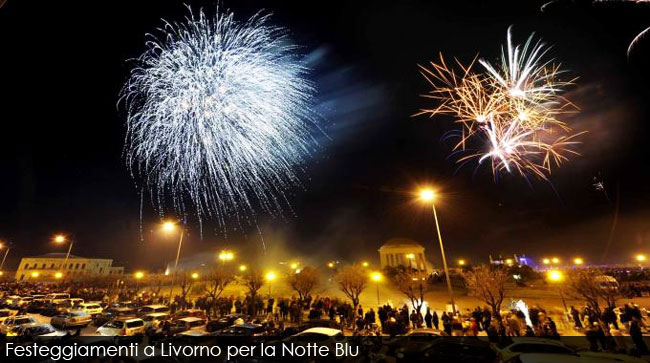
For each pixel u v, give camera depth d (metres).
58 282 62.41
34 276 88.56
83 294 45.88
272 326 23.23
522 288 42.50
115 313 28.00
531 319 21.34
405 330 23.47
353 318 26.55
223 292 48.59
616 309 25.41
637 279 47.75
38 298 41.00
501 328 17.48
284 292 47.31
